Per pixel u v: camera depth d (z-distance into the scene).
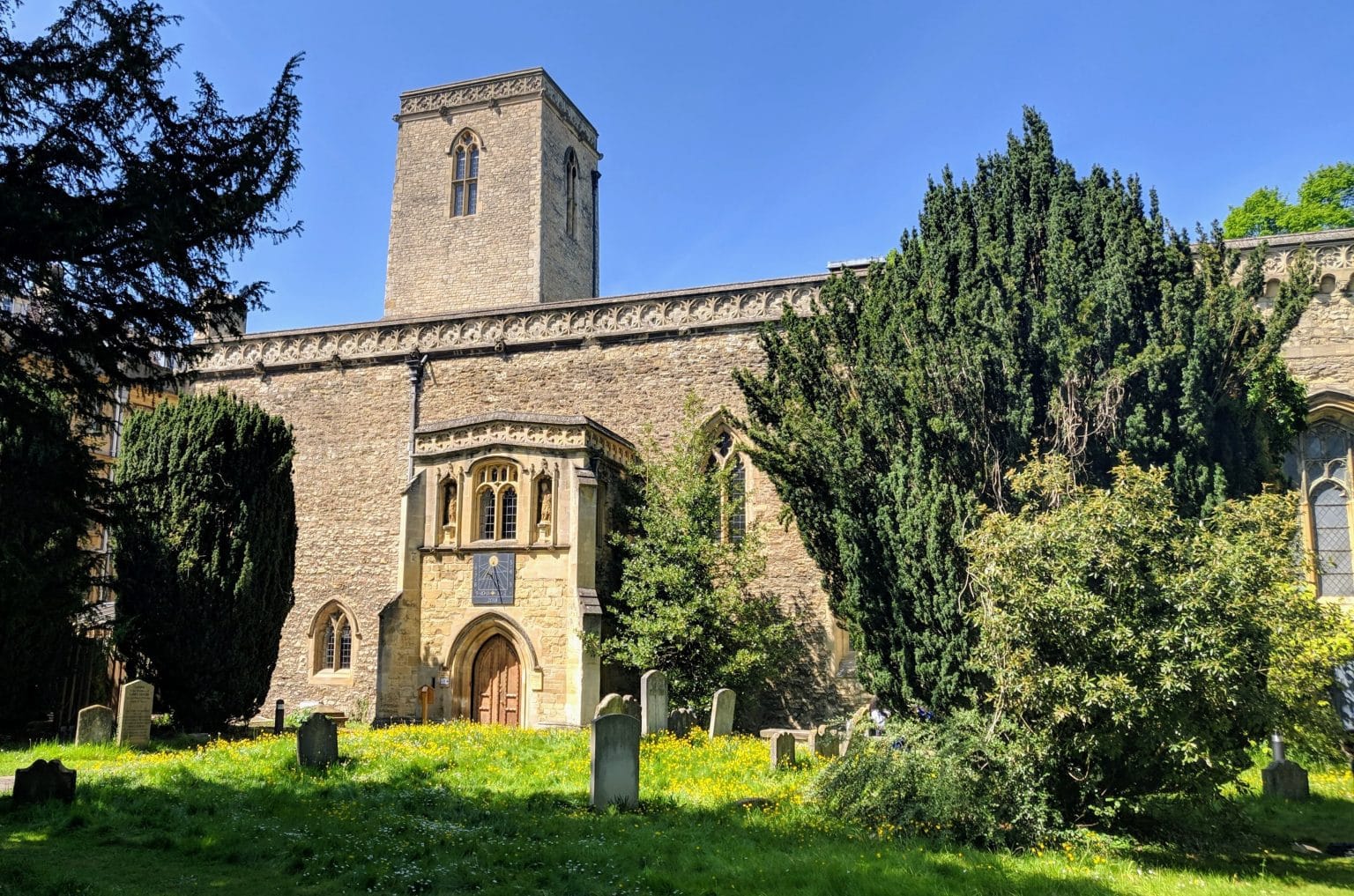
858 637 16.64
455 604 22.50
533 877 9.34
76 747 17.12
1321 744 14.73
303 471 28.47
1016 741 11.69
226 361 29.98
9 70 8.41
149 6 9.21
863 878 9.20
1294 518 13.69
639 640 21.00
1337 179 35.28
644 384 26.03
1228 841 11.70
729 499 24.20
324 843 10.41
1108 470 15.32
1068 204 17.36
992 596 12.10
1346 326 21.80
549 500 22.27
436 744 16.88
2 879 8.67
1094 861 10.55
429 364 28.17
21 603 9.88
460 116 35.91
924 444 15.92
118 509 10.20
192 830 10.95
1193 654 10.66
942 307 16.52
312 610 27.44
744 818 11.96
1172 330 15.44
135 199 8.84
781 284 25.45
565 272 36.19
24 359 9.52
